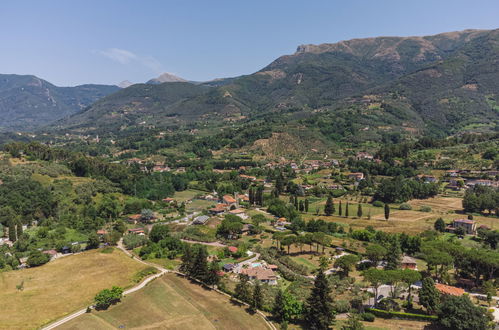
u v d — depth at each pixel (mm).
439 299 75375
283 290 90125
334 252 117625
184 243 124875
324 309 71375
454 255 96938
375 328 70688
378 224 149375
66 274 100500
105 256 115438
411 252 115812
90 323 73875
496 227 137750
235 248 119750
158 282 95188
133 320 75750
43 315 77000
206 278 93188
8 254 115875
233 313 78875
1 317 75688
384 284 87812
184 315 77750
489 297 77812
